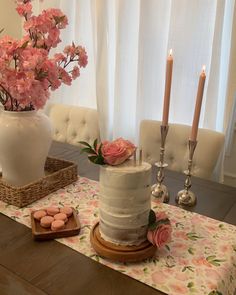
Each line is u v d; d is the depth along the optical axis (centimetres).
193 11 180
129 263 87
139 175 83
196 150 158
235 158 218
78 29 232
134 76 215
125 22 205
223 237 100
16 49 103
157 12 194
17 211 111
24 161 119
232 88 180
